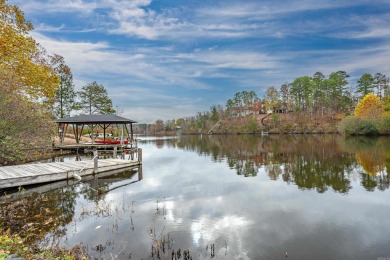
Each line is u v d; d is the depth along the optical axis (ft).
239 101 402.93
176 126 490.90
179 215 27.27
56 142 104.63
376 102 206.39
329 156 75.10
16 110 56.08
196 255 18.63
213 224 24.72
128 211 28.48
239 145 132.98
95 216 26.91
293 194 35.73
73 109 143.95
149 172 53.93
